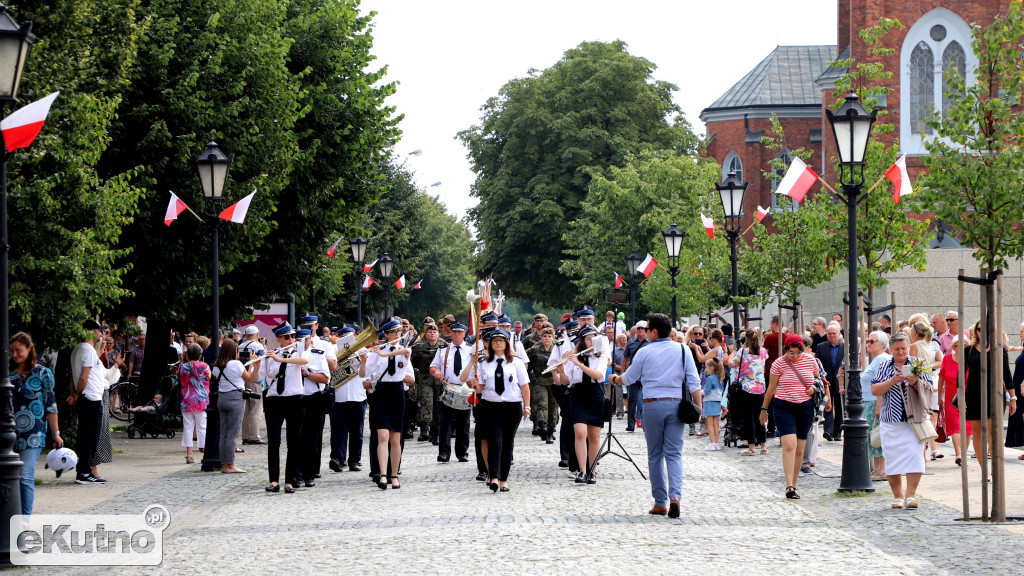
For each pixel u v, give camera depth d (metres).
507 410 14.73
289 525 12.10
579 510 12.91
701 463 18.50
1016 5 13.06
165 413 24.67
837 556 9.82
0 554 9.94
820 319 22.39
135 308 24.94
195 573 9.37
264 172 24.80
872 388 13.02
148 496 14.73
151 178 22.78
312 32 29.36
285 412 15.27
